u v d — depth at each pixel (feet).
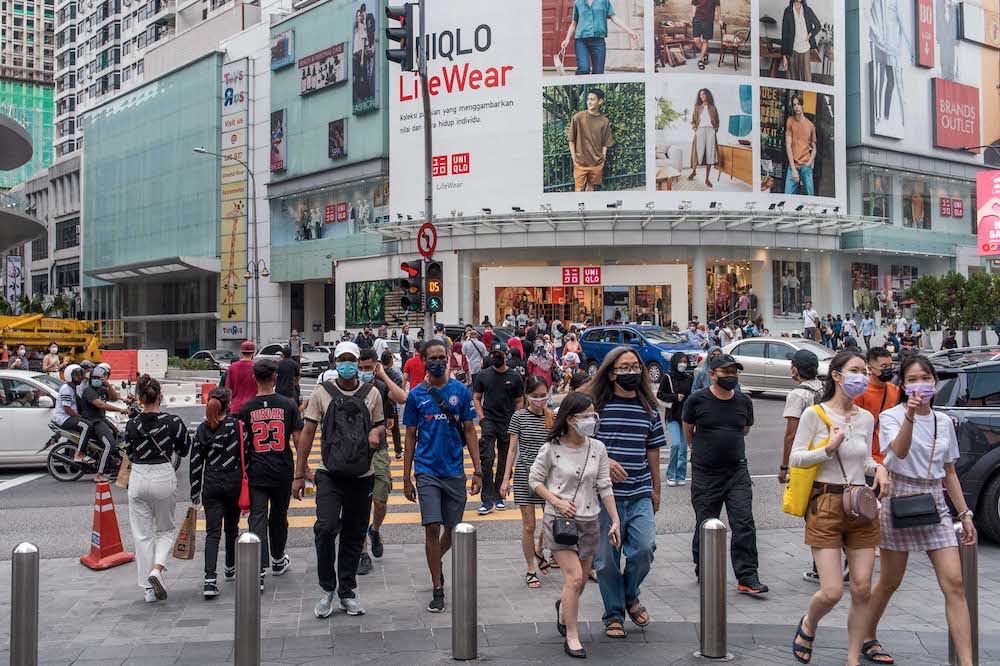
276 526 24.20
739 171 120.78
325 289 169.99
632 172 119.85
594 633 18.80
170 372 123.24
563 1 121.60
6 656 17.61
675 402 37.14
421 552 27.12
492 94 123.95
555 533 17.30
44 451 44.24
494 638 18.53
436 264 57.36
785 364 69.21
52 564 26.25
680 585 22.86
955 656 16.40
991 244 114.32
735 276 124.98
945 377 27.17
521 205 122.93
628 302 124.26
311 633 19.16
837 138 127.95
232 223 172.35
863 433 16.35
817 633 18.71
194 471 22.75
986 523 25.68
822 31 126.52
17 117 372.38
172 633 19.57
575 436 17.83
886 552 16.46
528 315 125.80
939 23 142.61
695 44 120.26
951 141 142.82
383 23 139.13
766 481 38.06
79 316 236.22
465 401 21.86
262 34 167.22
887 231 131.54
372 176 140.87
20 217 95.91
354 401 20.86
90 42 278.05
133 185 204.74
